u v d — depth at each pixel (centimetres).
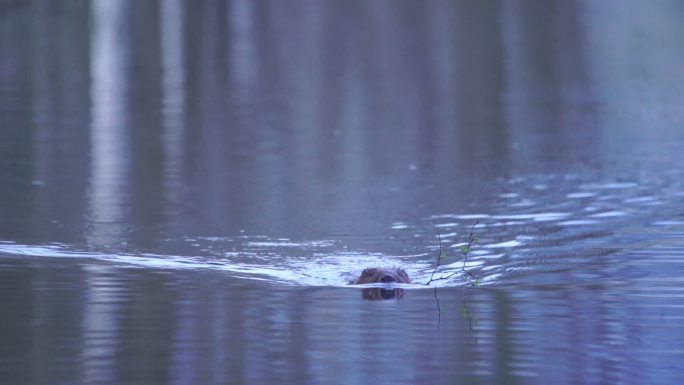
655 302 4388
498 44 14100
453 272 5059
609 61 13812
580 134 9675
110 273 4906
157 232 5838
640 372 3444
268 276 4928
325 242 5688
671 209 6431
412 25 14400
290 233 5866
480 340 3816
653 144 9056
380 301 4456
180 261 5209
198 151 8638
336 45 13788
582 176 7631
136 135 9325
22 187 7075
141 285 4678
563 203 6681
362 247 5550
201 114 10512
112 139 9088
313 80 12544
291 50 13562
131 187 7144
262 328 3978
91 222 6072
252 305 4347
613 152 8681
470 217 6294
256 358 3584
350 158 8438
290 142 9194
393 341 3806
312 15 14275
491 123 10338
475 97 11912
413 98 11788
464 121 10456
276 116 10550
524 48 13950
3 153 8344
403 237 5784
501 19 14675
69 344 3734
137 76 12406
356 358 3584
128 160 8181
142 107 10806
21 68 12569
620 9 14925
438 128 10044
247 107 10975
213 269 5056
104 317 4106
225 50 13488
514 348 3719
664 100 11688
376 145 9106
